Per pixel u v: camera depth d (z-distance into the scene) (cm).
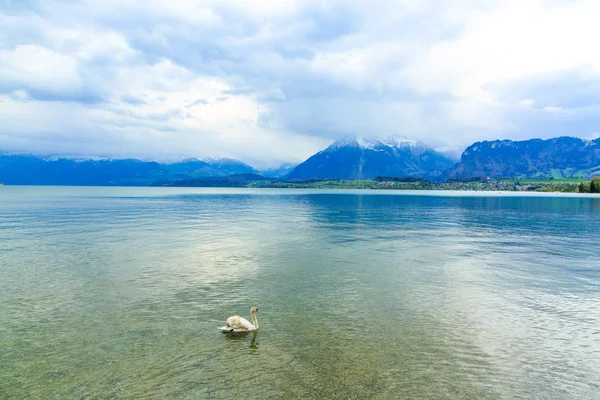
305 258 4653
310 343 2212
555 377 1872
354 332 2377
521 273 3941
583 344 2242
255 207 14912
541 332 2408
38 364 1944
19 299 2970
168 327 2444
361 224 8625
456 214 11650
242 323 2356
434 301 3002
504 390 1748
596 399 1689
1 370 1883
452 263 4412
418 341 2252
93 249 5159
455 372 1900
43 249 5109
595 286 3462
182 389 1722
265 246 5512
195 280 3584
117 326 2452
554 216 10969
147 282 3497
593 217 10594
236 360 1998
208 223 8662
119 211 12100
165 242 5812
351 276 3778
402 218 10225
